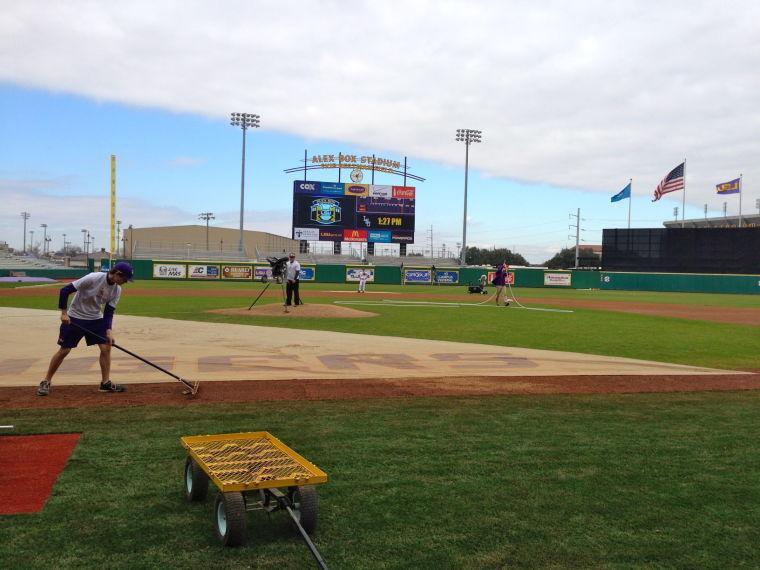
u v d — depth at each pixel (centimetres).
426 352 1194
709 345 1438
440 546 373
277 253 7225
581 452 565
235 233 8856
